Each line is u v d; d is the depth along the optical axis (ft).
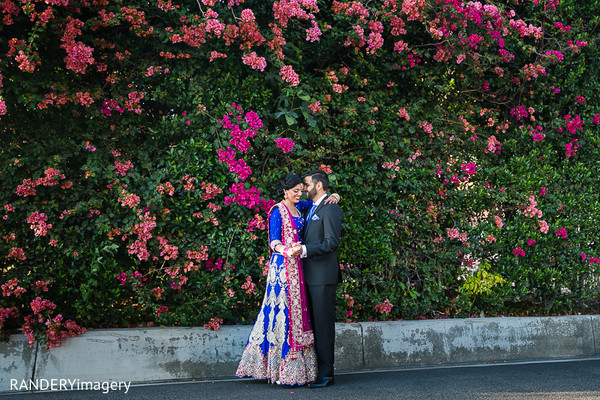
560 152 21.13
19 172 14.32
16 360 13.38
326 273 13.48
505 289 18.70
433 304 18.43
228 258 15.56
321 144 17.17
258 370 13.44
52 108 14.53
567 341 18.28
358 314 17.49
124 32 15.42
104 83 15.28
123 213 14.99
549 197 19.81
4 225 14.25
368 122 17.20
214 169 15.65
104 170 14.83
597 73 21.44
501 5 19.01
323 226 13.58
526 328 17.88
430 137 18.60
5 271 14.21
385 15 16.53
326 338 13.42
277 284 13.42
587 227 20.39
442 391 12.86
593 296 20.52
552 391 12.91
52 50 14.48
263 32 16.16
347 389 13.07
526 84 20.38
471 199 18.57
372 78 17.78
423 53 18.17
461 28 17.30
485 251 18.85
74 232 14.57
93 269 14.08
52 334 13.44
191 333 14.79
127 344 14.19
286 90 15.92
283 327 13.24
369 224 17.37
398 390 12.97
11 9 13.23
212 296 15.38
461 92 19.33
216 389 13.14
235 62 16.22
